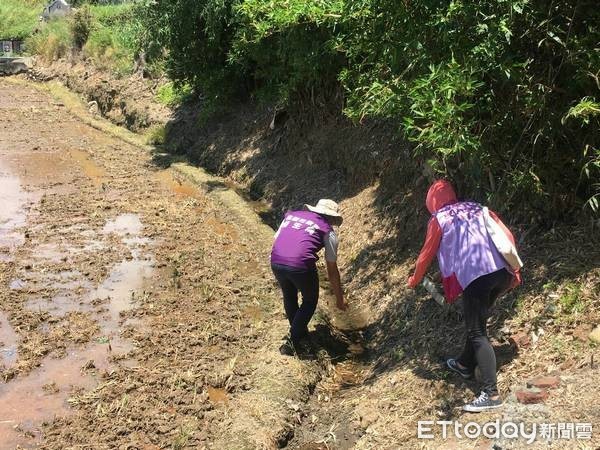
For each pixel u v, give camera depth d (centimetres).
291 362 511
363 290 642
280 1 740
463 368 425
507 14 402
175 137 1316
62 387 485
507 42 408
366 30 533
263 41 948
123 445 421
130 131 1462
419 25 454
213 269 705
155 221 866
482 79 441
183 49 1202
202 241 796
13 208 906
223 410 460
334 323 598
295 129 1004
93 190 1008
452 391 421
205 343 549
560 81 443
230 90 1200
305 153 958
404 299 575
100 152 1269
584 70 413
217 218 888
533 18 416
